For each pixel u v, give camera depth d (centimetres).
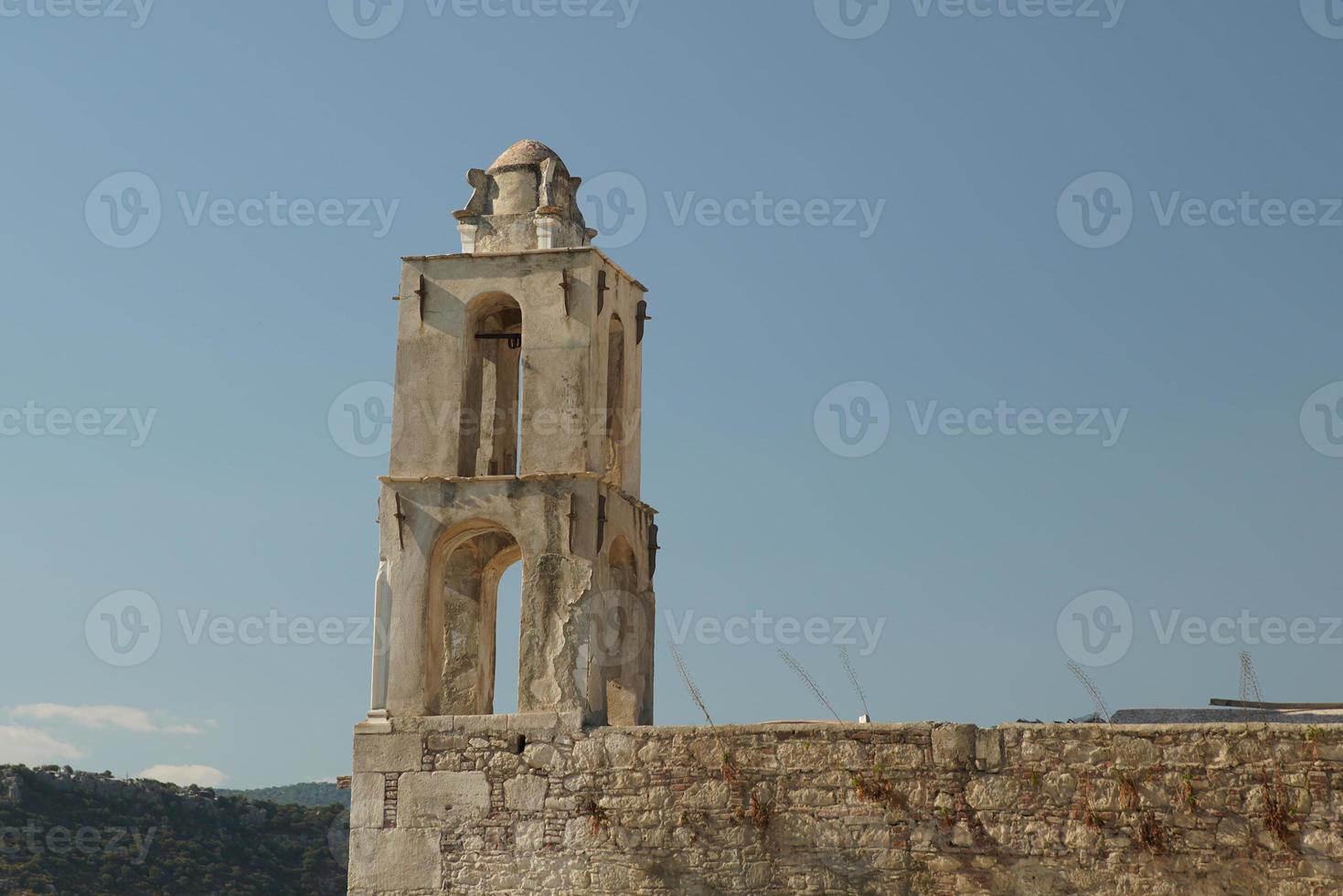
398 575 2627
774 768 2397
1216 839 2238
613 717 2720
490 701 2853
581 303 2669
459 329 2705
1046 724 2331
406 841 2497
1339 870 2189
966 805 2325
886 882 2327
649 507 2859
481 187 2814
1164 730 2286
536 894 2434
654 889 2395
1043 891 2277
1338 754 2222
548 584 2573
